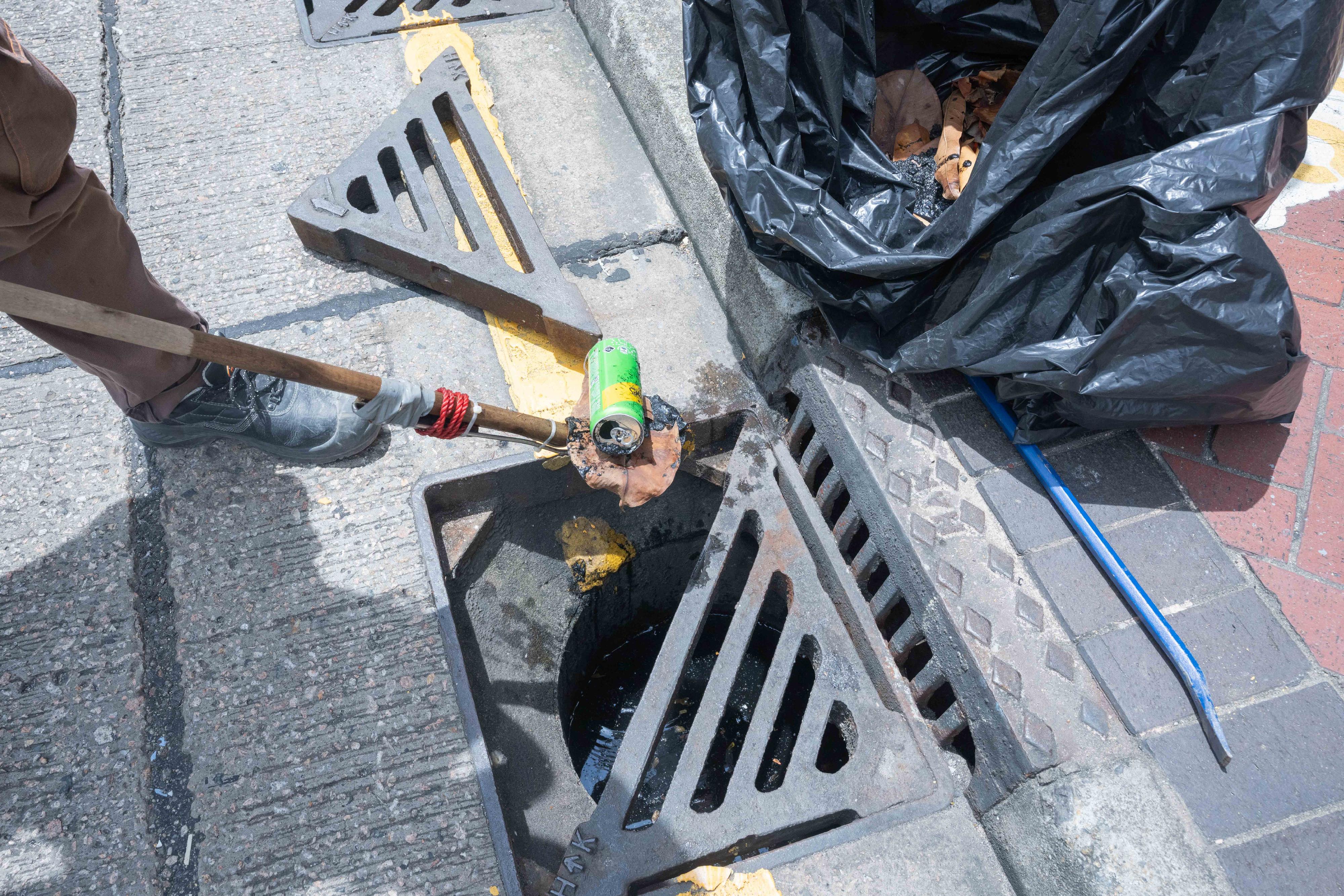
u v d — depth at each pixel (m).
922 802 1.74
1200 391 1.75
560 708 2.14
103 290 1.62
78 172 1.47
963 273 1.92
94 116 2.62
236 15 2.92
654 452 1.75
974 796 1.74
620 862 1.65
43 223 1.45
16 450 2.03
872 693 1.88
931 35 2.47
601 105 2.79
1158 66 1.77
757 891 1.61
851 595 1.99
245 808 1.65
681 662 1.88
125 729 1.72
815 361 2.09
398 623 1.86
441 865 1.61
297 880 1.59
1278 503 1.91
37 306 0.96
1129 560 1.83
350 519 1.98
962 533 1.86
